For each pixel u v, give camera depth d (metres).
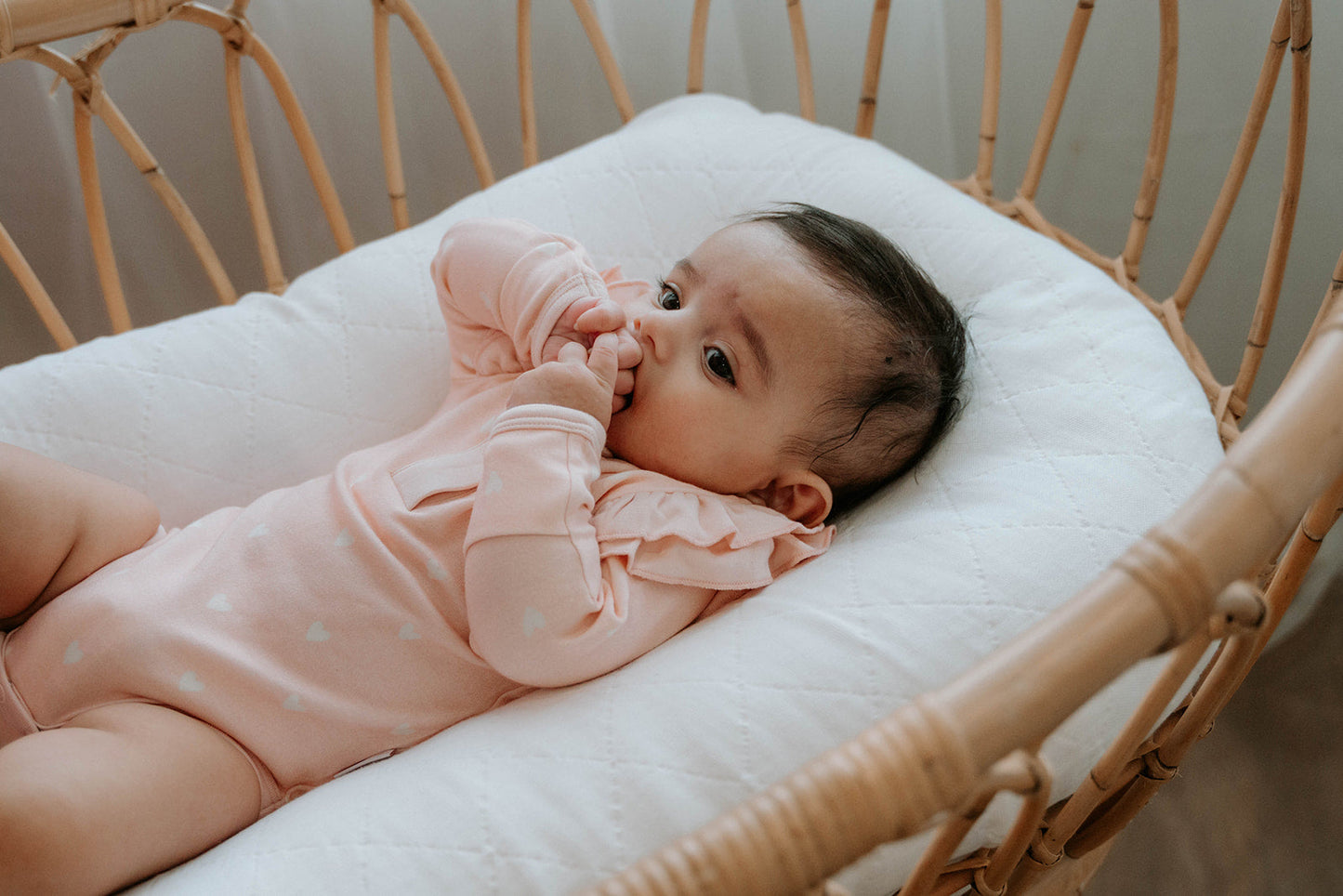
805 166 1.08
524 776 0.66
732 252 0.84
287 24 1.32
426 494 0.81
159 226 1.39
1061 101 1.08
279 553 0.80
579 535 0.73
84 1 0.89
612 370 0.80
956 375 0.88
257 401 0.99
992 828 0.70
